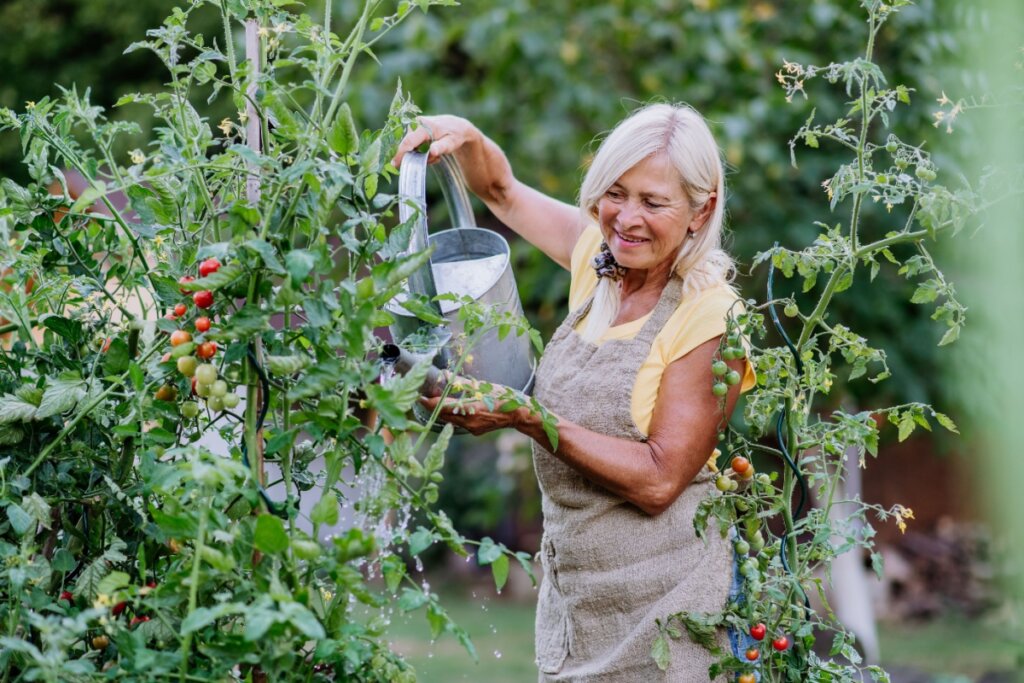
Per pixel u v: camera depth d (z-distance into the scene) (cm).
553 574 208
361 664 158
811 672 196
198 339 156
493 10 495
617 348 199
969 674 536
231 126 173
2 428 168
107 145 177
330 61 166
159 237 174
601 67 504
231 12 168
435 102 500
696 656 196
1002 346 152
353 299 153
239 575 148
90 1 918
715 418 195
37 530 171
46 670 141
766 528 205
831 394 470
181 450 151
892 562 738
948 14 430
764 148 454
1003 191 183
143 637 151
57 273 189
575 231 246
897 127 454
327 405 157
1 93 923
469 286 204
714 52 472
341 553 147
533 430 187
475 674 557
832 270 204
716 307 196
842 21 473
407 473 161
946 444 477
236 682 163
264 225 155
